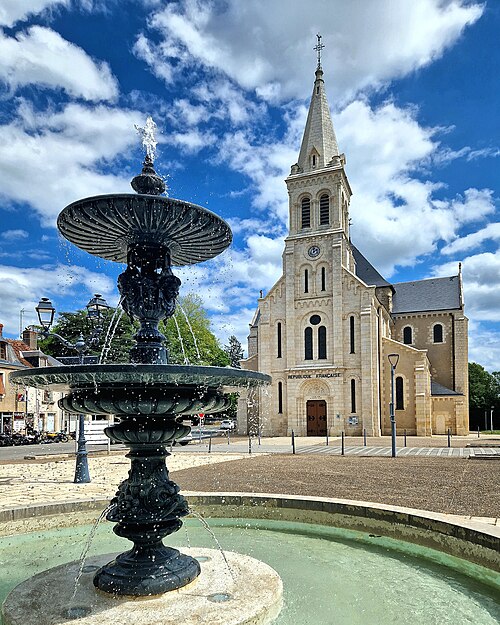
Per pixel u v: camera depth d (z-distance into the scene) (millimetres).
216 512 9188
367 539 7762
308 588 5699
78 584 5449
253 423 46406
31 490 12297
